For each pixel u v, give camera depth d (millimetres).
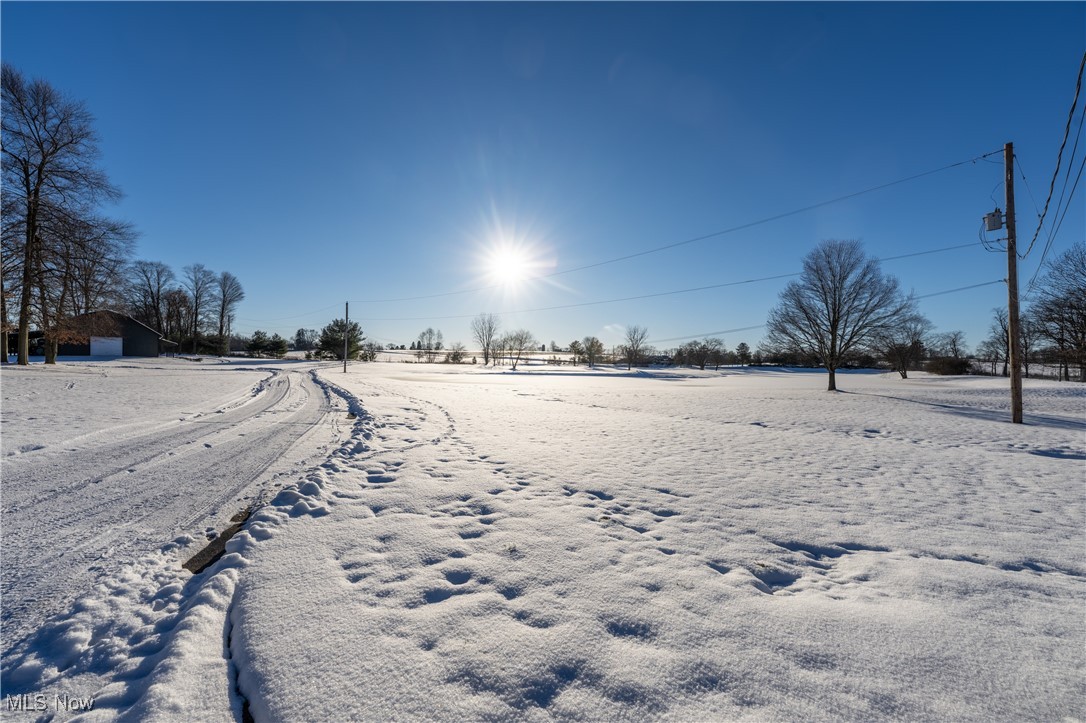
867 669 2236
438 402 16234
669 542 3936
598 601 2863
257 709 1946
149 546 3705
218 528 4129
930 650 2400
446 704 1973
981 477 6594
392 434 9172
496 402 16953
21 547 3631
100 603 2820
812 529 4355
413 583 3055
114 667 2262
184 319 67688
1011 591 3127
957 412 15383
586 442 8875
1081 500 5461
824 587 3176
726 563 3535
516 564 3402
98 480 5543
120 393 14914
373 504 4797
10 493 4980
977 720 1913
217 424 9961
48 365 25859
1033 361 43469
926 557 3748
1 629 2541
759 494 5523
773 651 2367
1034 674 2207
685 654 2324
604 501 5121
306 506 4566
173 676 2123
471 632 2492
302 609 2684
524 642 2406
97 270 24938
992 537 4211
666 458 7500
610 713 1933
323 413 12461
